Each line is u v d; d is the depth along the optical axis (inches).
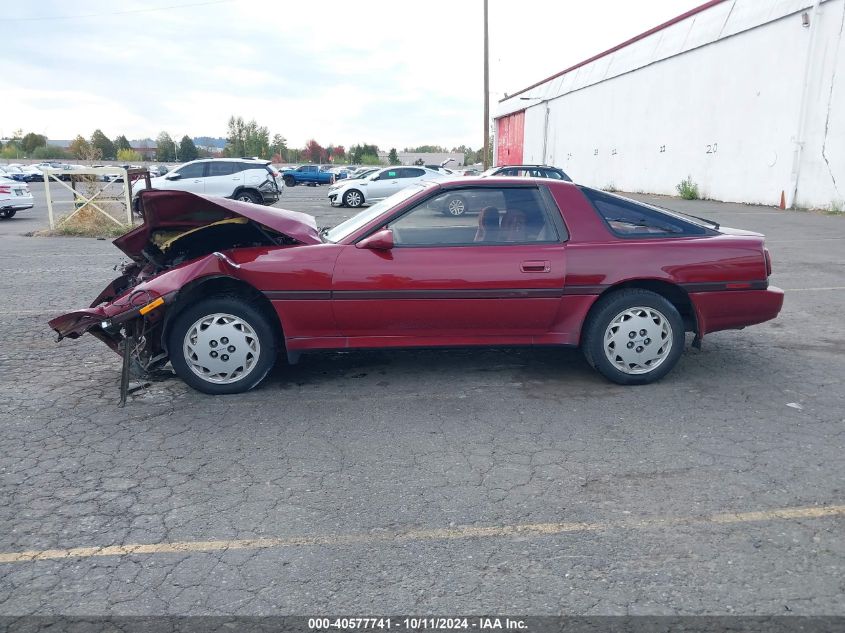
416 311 188.4
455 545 121.3
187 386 202.7
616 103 1219.9
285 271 184.9
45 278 393.4
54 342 255.4
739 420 174.1
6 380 211.0
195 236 203.5
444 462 152.9
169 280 179.2
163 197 187.0
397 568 115.1
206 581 112.4
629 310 192.2
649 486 140.9
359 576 113.2
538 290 188.1
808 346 240.1
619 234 194.5
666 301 193.0
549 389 197.5
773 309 197.6
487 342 194.2
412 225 191.9
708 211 756.0
